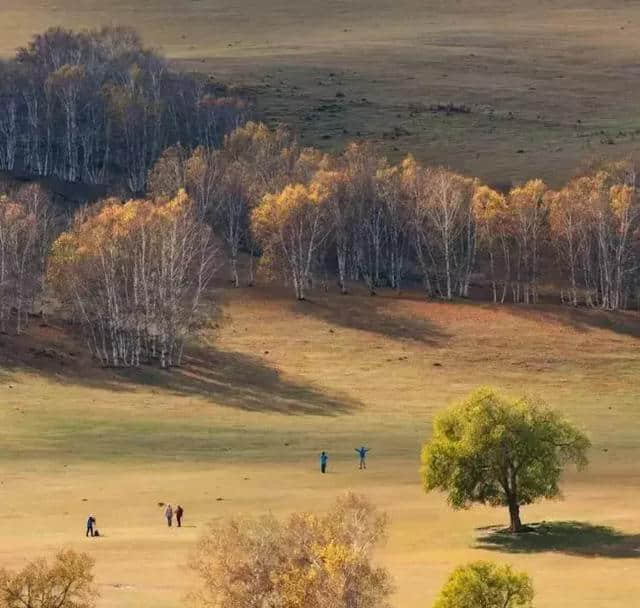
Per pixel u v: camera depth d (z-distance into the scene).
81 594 196.88
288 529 191.00
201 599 193.88
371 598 182.62
